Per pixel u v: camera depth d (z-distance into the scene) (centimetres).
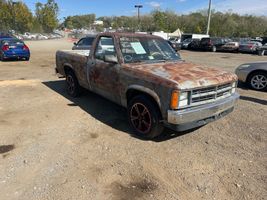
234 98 466
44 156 397
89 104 648
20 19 6488
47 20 7812
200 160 392
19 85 843
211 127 513
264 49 2445
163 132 487
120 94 497
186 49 3167
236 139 462
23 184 332
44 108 613
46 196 311
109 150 418
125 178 347
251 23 7800
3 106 621
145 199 309
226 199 311
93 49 569
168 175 355
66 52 707
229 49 2731
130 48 509
